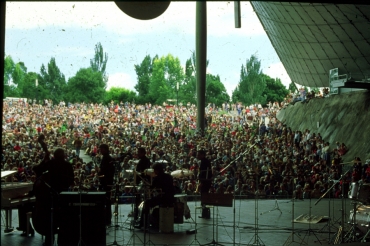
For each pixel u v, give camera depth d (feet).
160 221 36.19
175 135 112.16
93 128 121.49
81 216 29.96
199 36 118.83
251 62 182.50
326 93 119.85
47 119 125.29
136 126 125.18
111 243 31.40
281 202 60.59
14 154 76.13
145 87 171.83
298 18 115.85
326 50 121.90
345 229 37.63
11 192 33.24
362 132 97.50
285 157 81.51
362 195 33.81
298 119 126.41
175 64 174.29
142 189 36.86
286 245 31.42
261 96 184.14
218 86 182.19
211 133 119.85
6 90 155.53
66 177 31.68
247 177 69.51
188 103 171.63
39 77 159.22
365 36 106.22
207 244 31.32
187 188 63.36
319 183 68.39
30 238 33.17
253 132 114.01
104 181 38.04
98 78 165.48
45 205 30.78
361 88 100.48
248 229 38.14
